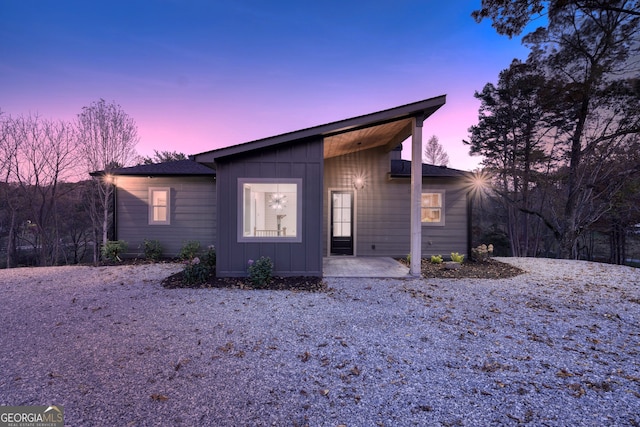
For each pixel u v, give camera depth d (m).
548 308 4.61
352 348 3.15
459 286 5.93
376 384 2.46
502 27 11.12
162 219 9.91
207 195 9.68
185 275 5.88
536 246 18.81
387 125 6.64
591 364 2.84
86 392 2.28
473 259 9.16
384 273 6.82
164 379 2.48
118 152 11.27
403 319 4.04
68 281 6.28
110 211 13.29
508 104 17.27
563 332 3.66
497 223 21.52
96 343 3.19
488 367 2.75
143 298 4.95
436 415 2.06
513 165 17.47
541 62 15.25
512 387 2.42
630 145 13.36
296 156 6.20
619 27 12.74
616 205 13.91
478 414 2.07
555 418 2.03
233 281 5.97
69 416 1.99
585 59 14.09
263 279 5.62
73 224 18.08
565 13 13.22
